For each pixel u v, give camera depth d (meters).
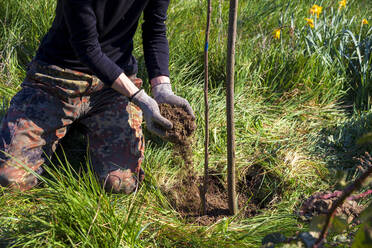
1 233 1.66
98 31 1.94
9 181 1.89
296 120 2.77
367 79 2.91
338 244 1.33
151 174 2.17
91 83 2.04
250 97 2.89
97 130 2.12
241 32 3.41
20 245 1.59
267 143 2.54
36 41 2.91
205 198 2.04
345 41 3.24
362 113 2.74
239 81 2.84
